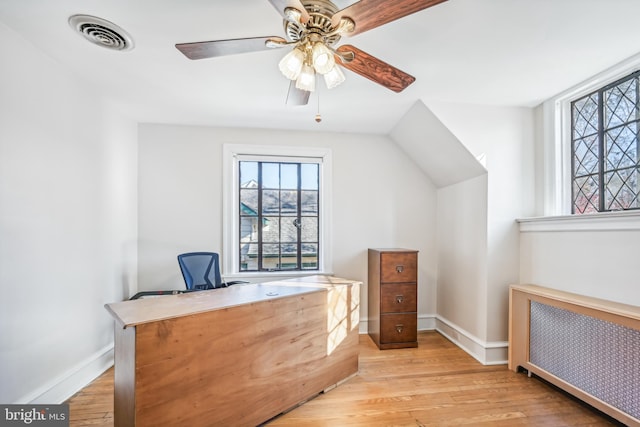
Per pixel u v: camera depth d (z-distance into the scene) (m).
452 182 2.87
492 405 1.79
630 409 1.46
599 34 1.47
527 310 2.10
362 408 1.76
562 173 2.22
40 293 1.66
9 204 1.49
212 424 1.38
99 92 2.16
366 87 2.08
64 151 1.84
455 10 1.29
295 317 1.74
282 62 1.21
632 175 1.76
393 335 2.65
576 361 1.75
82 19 1.37
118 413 1.32
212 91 2.15
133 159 2.71
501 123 2.40
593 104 2.02
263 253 3.10
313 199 3.18
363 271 3.10
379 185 3.14
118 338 1.31
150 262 2.79
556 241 2.07
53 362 1.74
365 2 0.95
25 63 1.56
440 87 2.08
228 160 2.92
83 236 2.01
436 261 3.17
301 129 3.02
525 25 1.40
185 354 1.29
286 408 1.69
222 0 1.23
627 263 1.63
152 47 1.60
